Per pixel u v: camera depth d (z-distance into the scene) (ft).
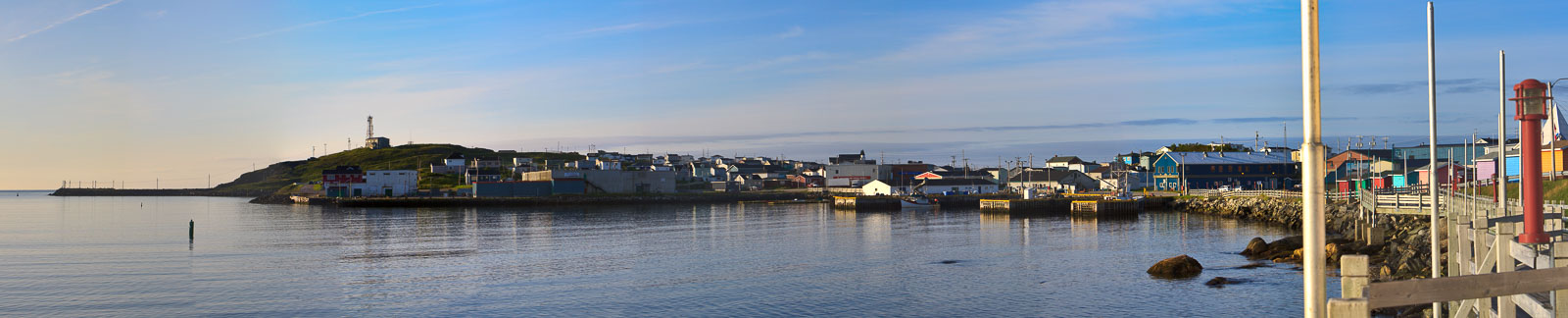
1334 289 134.51
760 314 142.41
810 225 383.45
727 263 216.33
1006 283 170.50
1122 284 162.91
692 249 259.19
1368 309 27.32
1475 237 58.80
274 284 181.57
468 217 482.28
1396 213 184.34
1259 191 460.55
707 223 405.18
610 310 147.13
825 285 173.06
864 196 572.10
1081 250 237.45
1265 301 139.03
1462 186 262.26
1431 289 30.96
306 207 652.48
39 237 330.13
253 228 387.75
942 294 157.99
